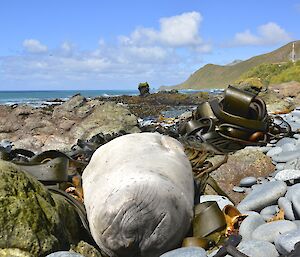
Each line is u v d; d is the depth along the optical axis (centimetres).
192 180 213
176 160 208
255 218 197
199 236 191
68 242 175
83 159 310
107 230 170
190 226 192
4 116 576
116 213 168
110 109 587
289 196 217
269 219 208
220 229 193
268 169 307
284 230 177
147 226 171
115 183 178
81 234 190
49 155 261
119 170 187
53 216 170
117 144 215
